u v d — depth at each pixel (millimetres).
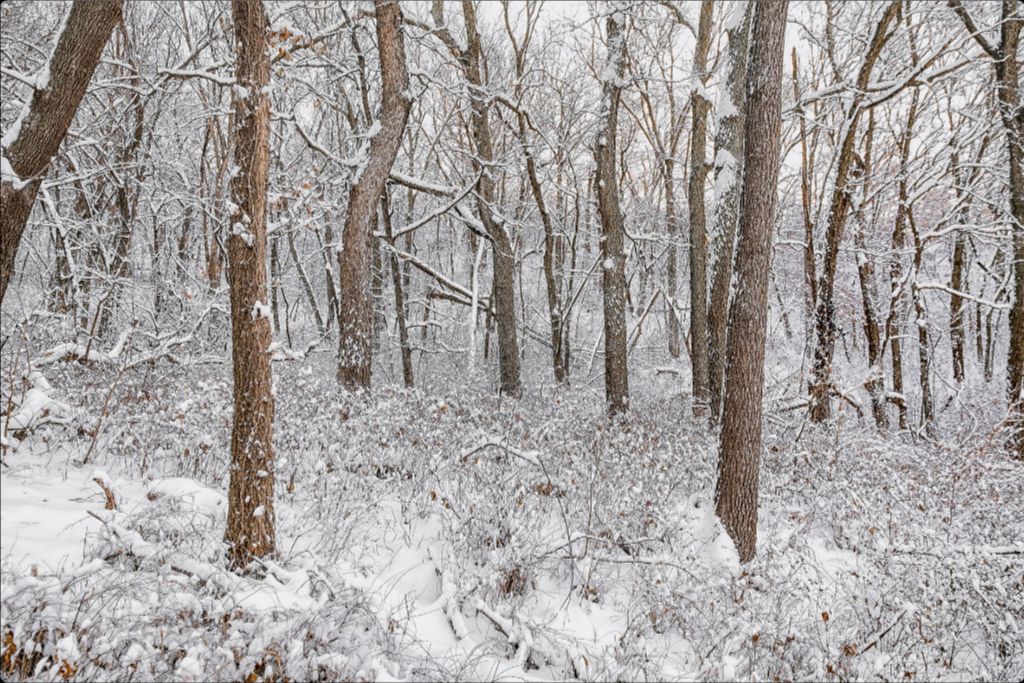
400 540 5695
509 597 5113
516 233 17578
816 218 18391
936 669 4992
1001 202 15508
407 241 20031
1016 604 5469
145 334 8117
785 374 17953
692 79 13008
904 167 15820
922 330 15250
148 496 5027
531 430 7770
